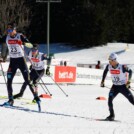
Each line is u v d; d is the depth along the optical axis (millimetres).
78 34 92062
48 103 25859
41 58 27672
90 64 68875
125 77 20031
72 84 49219
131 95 20156
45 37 100125
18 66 21438
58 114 20594
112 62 19891
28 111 20656
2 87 38781
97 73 51969
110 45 93188
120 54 82375
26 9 93125
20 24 90875
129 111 24031
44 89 38219
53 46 94438
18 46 21188
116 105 27359
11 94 22047
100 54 84562
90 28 91375
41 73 27859
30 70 27734
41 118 18672
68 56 83312
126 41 97875
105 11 92500
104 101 29656
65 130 15805
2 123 16703
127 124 18703
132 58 78250
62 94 35125
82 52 87562
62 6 95438
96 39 91188
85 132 15617
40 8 98000
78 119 19312
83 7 91875
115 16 94000
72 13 94000
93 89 43844
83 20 91812
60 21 97562
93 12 91250
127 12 94875
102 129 16625
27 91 35125
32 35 99500
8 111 20016
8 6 89938
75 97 32344
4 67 44062
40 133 14828
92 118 20234
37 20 98375
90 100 30016
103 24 91375
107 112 22922
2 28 86938
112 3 93500
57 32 99688
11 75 21656
